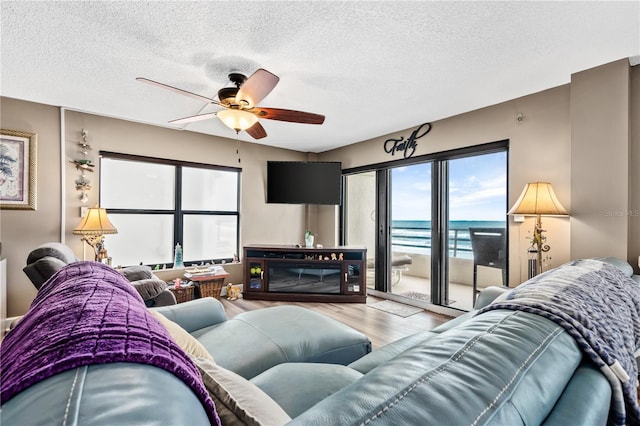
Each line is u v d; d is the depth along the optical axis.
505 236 3.12
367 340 1.87
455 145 3.41
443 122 3.53
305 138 4.45
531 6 1.63
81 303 0.63
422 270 3.90
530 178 2.79
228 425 0.60
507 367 0.51
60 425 0.30
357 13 1.68
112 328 0.51
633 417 0.71
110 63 2.23
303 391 1.09
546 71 2.35
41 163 3.09
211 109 3.19
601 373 0.68
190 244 4.23
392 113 3.32
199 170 4.32
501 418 0.42
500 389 0.46
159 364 0.46
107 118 3.48
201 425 0.41
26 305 2.99
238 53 2.09
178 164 4.02
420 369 0.49
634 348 0.94
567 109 2.57
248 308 3.76
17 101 2.96
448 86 2.62
